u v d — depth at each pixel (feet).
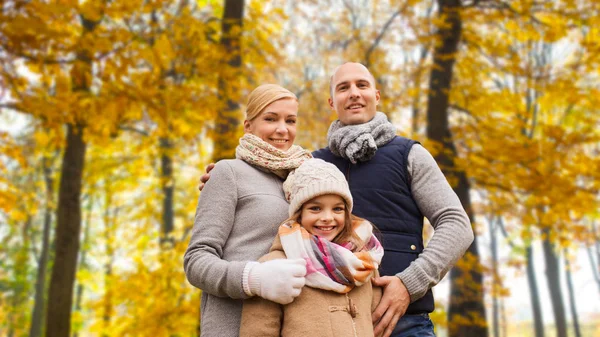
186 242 29.32
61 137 20.52
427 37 28.07
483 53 29.43
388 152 7.36
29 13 16.66
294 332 5.23
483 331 25.07
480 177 25.09
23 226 60.95
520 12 25.71
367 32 36.91
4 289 62.28
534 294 66.03
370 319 5.68
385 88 32.01
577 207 23.27
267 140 6.66
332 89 8.18
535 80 26.94
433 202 6.91
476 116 28.22
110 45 18.20
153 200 46.98
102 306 33.47
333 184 5.75
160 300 29.25
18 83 18.19
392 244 6.88
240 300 5.89
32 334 48.55
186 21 22.34
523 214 26.61
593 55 25.13
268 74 36.32
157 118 20.61
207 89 22.35
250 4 31.48
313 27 43.14
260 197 6.26
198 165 34.58
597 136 22.63
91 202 60.70
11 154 20.76
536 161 23.38
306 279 5.39
